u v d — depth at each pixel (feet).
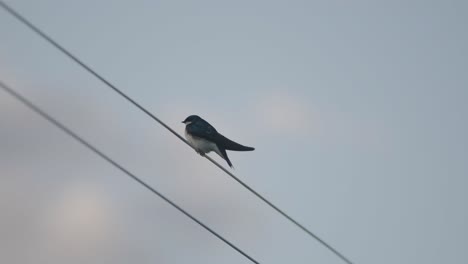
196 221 47.34
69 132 41.16
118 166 44.47
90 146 42.57
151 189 45.83
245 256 49.03
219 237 48.26
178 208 47.01
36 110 39.04
